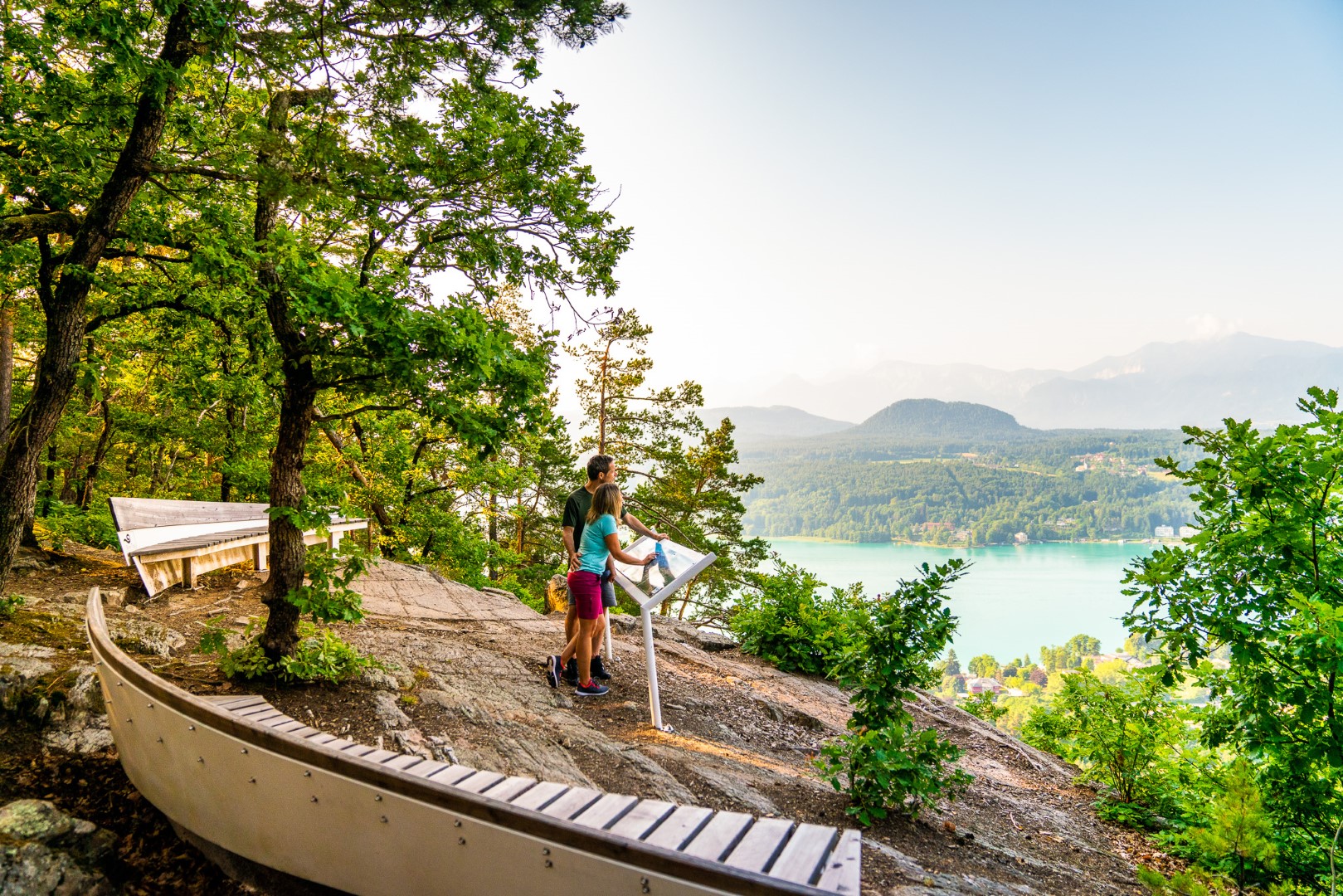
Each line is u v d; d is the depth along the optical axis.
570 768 4.15
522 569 23.83
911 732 4.43
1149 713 5.62
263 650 4.70
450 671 5.69
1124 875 4.20
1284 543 4.35
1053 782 6.42
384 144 5.27
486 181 5.14
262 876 2.73
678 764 4.49
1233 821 3.67
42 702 3.79
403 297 4.48
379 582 9.43
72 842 2.90
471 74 5.52
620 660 7.03
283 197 4.67
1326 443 4.27
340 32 5.26
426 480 17.03
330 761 2.45
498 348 4.04
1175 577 4.71
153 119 5.46
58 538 8.39
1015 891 3.49
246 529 8.94
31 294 9.18
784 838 2.37
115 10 4.39
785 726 6.18
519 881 2.09
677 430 25.19
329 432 13.92
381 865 2.35
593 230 5.48
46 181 6.10
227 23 4.65
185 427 12.26
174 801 2.99
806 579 9.09
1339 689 4.16
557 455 23.25
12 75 6.07
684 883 1.84
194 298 7.52
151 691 3.00
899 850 3.75
